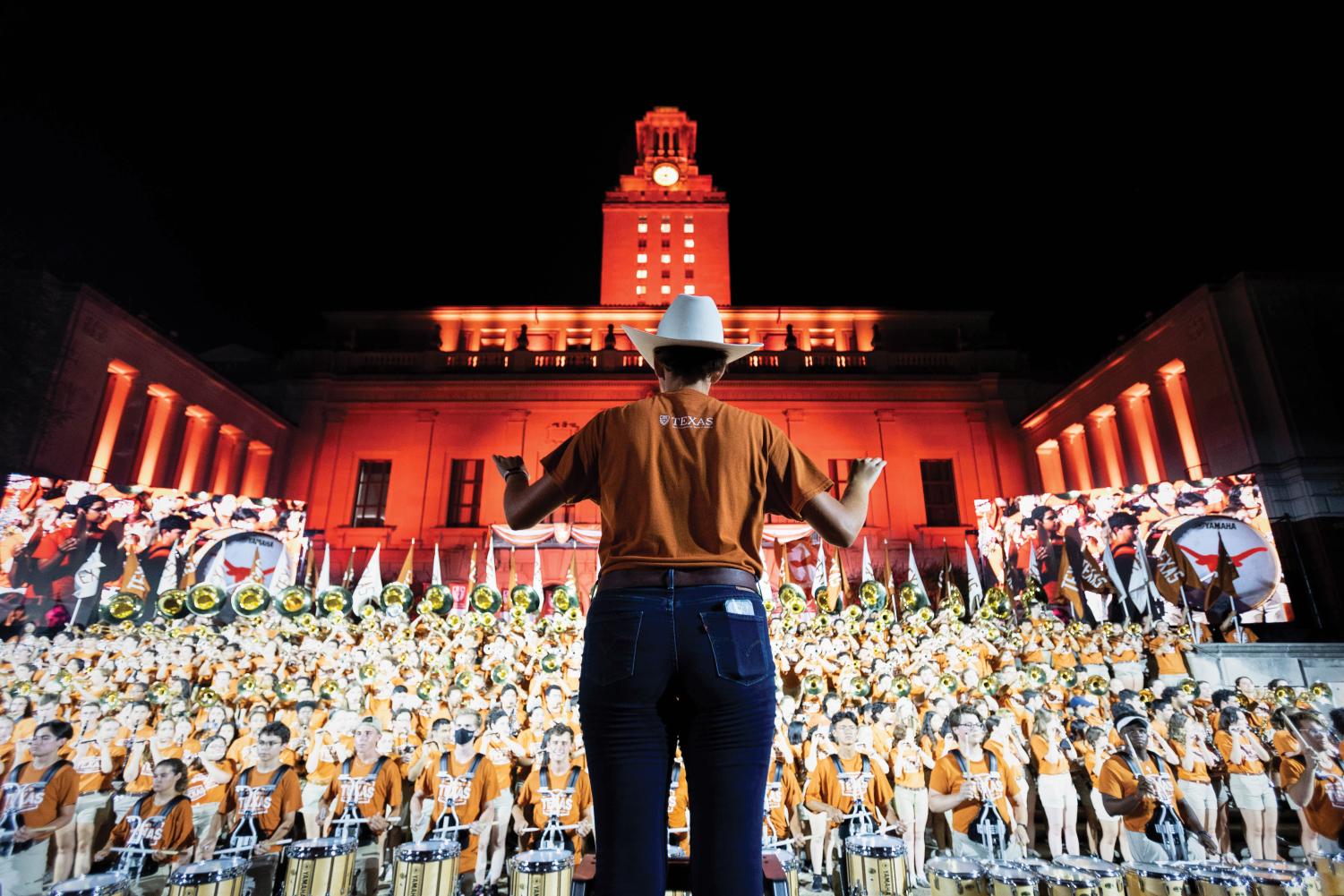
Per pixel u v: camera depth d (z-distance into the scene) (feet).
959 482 109.29
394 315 129.49
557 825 24.95
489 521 104.27
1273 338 71.67
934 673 39.91
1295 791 28.22
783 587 67.21
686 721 5.20
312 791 26.66
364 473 110.42
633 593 5.32
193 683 41.63
